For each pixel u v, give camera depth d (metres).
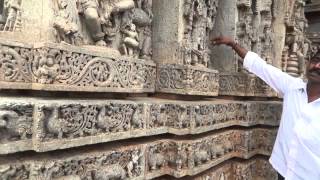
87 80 2.04
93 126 2.02
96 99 2.22
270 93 4.13
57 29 1.97
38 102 1.73
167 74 2.96
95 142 2.04
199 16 3.19
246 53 2.89
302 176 2.14
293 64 4.59
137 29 2.84
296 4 4.73
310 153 2.09
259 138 4.08
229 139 3.62
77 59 1.96
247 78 3.94
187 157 2.87
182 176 2.81
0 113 1.55
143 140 2.64
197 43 3.18
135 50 2.70
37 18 1.92
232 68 3.90
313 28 7.17
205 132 3.24
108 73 2.20
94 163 2.08
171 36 3.01
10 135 1.62
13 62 1.74
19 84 1.77
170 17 3.02
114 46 2.49
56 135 1.79
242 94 3.94
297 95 2.27
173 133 2.78
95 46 2.23
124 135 2.29
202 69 3.09
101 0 2.32
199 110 2.96
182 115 2.77
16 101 1.65
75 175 1.94
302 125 2.15
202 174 3.17
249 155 3.84
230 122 3.61
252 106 3.90
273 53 4.57
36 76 1.81
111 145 2.33
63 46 1.87
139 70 2.54
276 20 4.58
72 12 2.08
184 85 2.88
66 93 2.09
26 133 1.69
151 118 2.58
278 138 2.41
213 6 3.52
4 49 1.70
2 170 1.60
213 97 3.81
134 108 2.38
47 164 1.78
